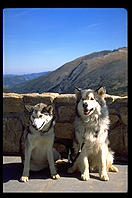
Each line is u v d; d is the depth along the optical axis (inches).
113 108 220.2
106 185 159.9
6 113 236.5
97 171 191.3
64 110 228.1
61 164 203.5
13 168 198.5
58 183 164.4
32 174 184.1
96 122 176.1
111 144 221.3
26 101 232.5
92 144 177.3
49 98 228.4
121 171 187.9
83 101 171.3
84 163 176.6
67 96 226.5
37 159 184.9
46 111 172.2
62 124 229.3
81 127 179.3
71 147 209.8
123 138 217.0
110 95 226.2
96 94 179.0
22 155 206.4
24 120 232.8
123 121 215.6
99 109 176.1
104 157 177.6
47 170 193.2
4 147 237.6
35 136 172.1
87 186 158.4
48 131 173.8
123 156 218.1
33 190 152.3
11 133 235.3
